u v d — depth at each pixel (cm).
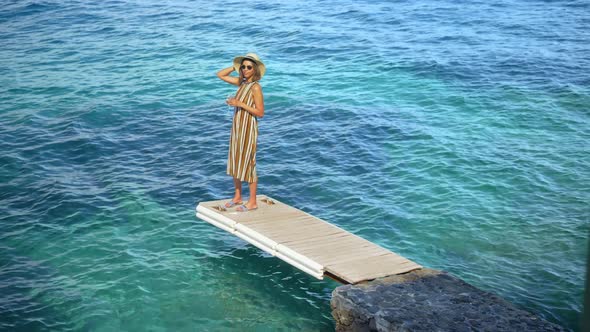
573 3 3133
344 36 2608
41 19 2903
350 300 863
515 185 1395
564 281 1049
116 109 1844
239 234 1071
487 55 2341
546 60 2273
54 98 1922
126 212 1280
